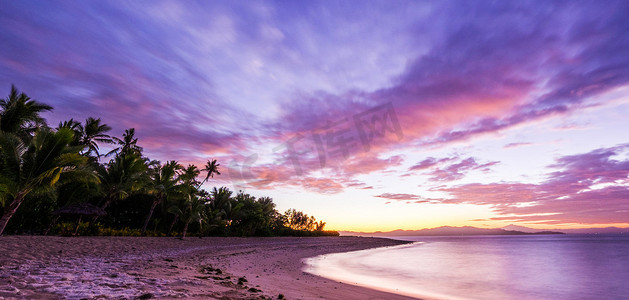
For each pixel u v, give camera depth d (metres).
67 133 15.75
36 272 6.61
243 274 11.48
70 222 22.81
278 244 37.38
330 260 25.47
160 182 27.97
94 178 17.72
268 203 51.59
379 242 71.12
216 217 34.84
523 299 12.00
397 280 15.72
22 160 14.95
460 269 22.33
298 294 8.23
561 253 42.19
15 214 18.61
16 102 18.92
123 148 34.16
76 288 5.05
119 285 5.72
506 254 40.09
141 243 18.94
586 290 14.34
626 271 21.91
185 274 8.78
